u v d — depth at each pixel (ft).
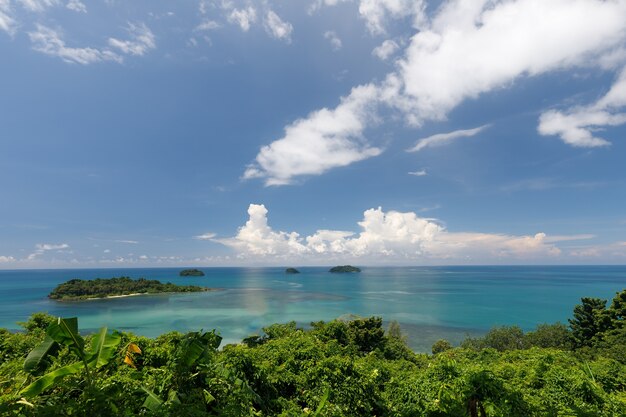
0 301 447.01
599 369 57.16
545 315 349.61
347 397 39.99
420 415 34.63
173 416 20.27
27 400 19.35
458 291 623.77
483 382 33.65
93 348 21.42
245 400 28.63
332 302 444.14
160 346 39.24
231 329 257.14
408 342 227.61
